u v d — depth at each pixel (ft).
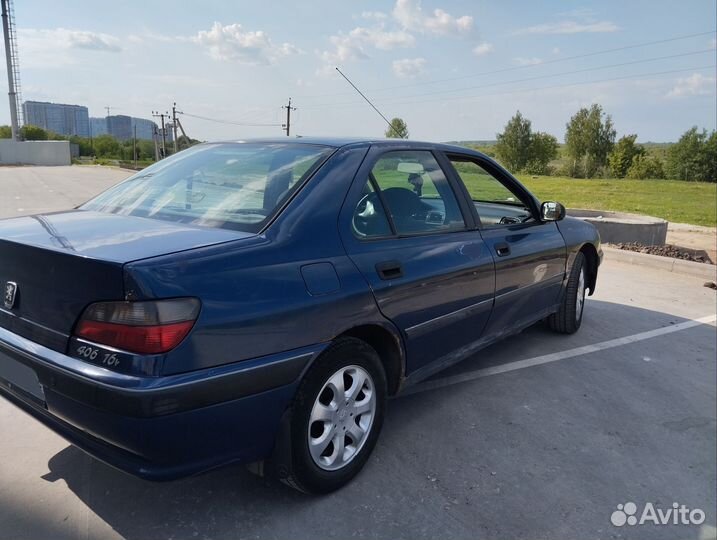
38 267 7.38
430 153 11.59
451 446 10.47
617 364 15.05
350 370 8.83
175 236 7.80
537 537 8.21
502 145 308.40
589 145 291.58
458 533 8.15
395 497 8.85
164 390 6.47
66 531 7.72
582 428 11.51
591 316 19.36
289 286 7.77
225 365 7.05
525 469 9.91
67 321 7.07
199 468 7.14
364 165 9.81
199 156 11.10
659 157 292.40
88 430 6.97
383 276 9.17
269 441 7.80
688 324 19.03
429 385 13.14
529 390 13.09
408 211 10.46
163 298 6.59
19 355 7.50
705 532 8.63
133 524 7.93
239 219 8.47
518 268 13.03
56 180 94.02
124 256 6.84
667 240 45.14
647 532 8.54
